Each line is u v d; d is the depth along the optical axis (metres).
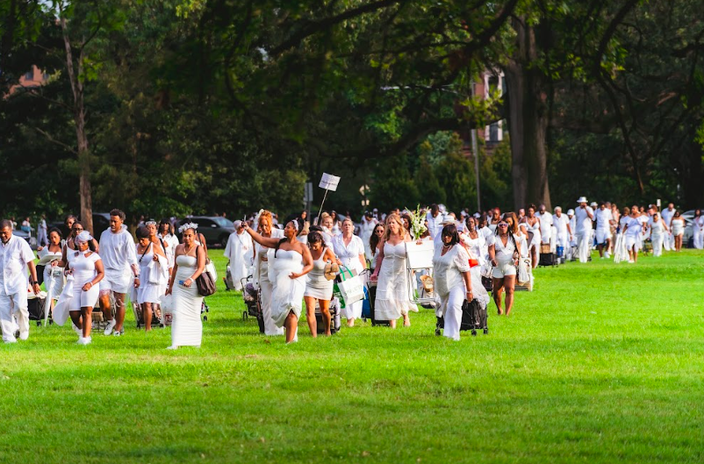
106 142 85.75
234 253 40.88
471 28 15.32
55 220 111.75
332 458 14.02
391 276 28.58
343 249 31.84
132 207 92.38
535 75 33.59
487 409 17.36
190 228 25.11
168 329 29.52
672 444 14.97
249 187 102.94
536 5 17.50
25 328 26.98
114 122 83.50
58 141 92.25
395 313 28.52
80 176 84.75
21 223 111.00
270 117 13.87
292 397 18.50
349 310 29.05
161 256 29.67
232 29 13.66
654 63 55.34
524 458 13.98
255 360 22.50
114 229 28.16
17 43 16.86
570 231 64.12
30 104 99.19
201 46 13.48
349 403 18.00
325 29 14.17
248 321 31.58
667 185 104.94
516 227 31.70
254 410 17.33
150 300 29.44
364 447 14.67
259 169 101.19
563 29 17.70
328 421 16.50
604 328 28.64
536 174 63.81
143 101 78.50
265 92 13.81
